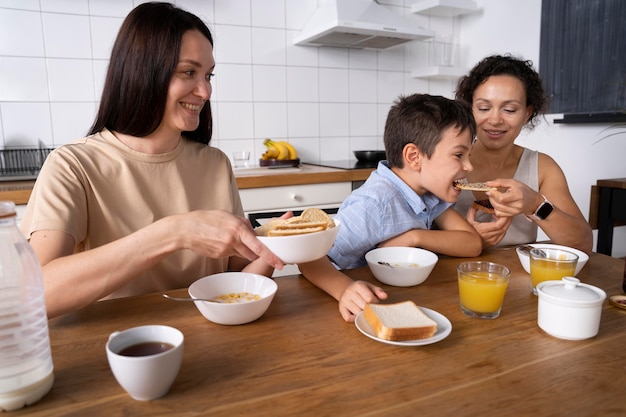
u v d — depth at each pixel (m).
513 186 1.10
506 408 0.50
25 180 2.04
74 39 2.26
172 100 0.95
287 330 0.70
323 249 0.70
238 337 0.68
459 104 1.15
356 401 0.52
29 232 0.82
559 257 0.95
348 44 2.79
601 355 0.62
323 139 2.95
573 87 2.48
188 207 1.08
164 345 0.56
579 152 2.51
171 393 0.53
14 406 0.50
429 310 0.75
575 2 2.43
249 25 2.63
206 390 0.54
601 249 2.29
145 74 0.91
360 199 1.15
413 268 0.89
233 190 1.20
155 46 0.89
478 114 1.36
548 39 2.59
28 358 0.51
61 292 0.70
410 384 0.55
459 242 1.12
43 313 0.53
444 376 0.57
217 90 2.62
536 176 1.44
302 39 2.65
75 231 0.86
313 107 2.88
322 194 2.35
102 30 2.31
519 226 1.44
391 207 1.14
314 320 0.74
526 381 0.56
